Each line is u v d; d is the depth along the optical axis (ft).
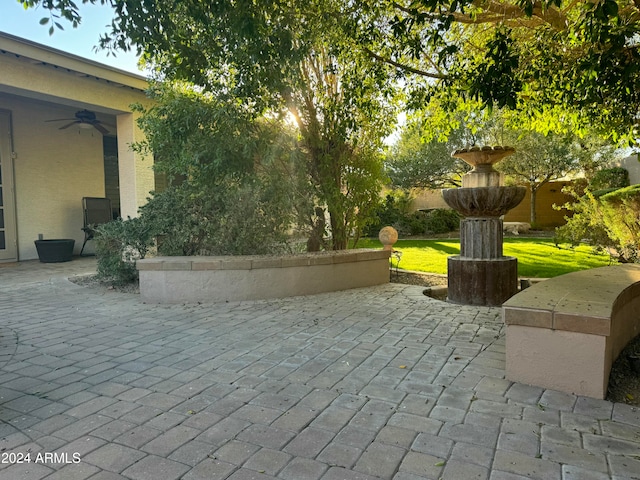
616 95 12.98
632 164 50.24
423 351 11.29
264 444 6.82
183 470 6.15
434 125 22.02
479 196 16.60
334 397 8.54
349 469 6.15
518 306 9.04
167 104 19.17
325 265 19.60
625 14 12.20
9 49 20.98
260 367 10.24
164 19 11.53
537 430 7.15
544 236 49.42
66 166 34.22
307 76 20.54
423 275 24.39
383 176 23.77
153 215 21.11
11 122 30.89
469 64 16.88
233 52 13.61
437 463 6.26
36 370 10.14
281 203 20.31
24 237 31.78
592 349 8.33
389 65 16.42
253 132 19.27
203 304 17.31
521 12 13.34
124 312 16.02
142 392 8.86
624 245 22.09
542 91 16.10
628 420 7.46
